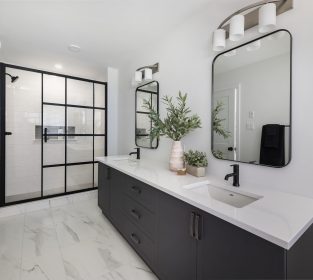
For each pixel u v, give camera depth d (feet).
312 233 2.83
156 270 4.49
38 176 9.28
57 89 9.73
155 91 7.47
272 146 4.00
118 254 5.59
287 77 3.75
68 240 6.28
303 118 3.56
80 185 10.52
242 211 2.92
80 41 7.25
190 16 5.82
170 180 4.65
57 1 5.07
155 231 4.50
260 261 2.45
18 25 6.13
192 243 3.46
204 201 3.28
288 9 3.69
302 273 2.63
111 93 10.26
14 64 9.00
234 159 4.73
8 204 8.49
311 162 3.49
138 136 8.61
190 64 5.90
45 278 4.64
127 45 7.66
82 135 10.52
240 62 4.55
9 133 8.48
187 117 5.75
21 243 6.07
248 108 4.42
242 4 4.51
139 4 5.25
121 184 6.19
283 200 3.40
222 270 2.93
